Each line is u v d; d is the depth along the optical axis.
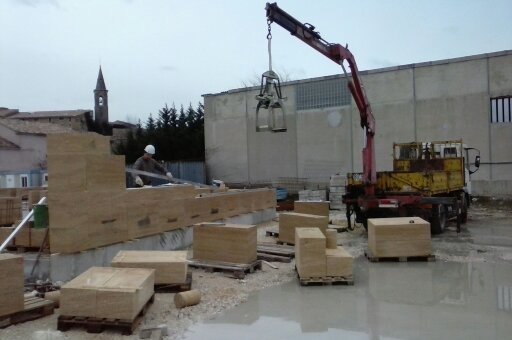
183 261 7.16
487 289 7.38
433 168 15.01
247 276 8.31
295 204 13.64
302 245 7.77
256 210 15.33
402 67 25.39
